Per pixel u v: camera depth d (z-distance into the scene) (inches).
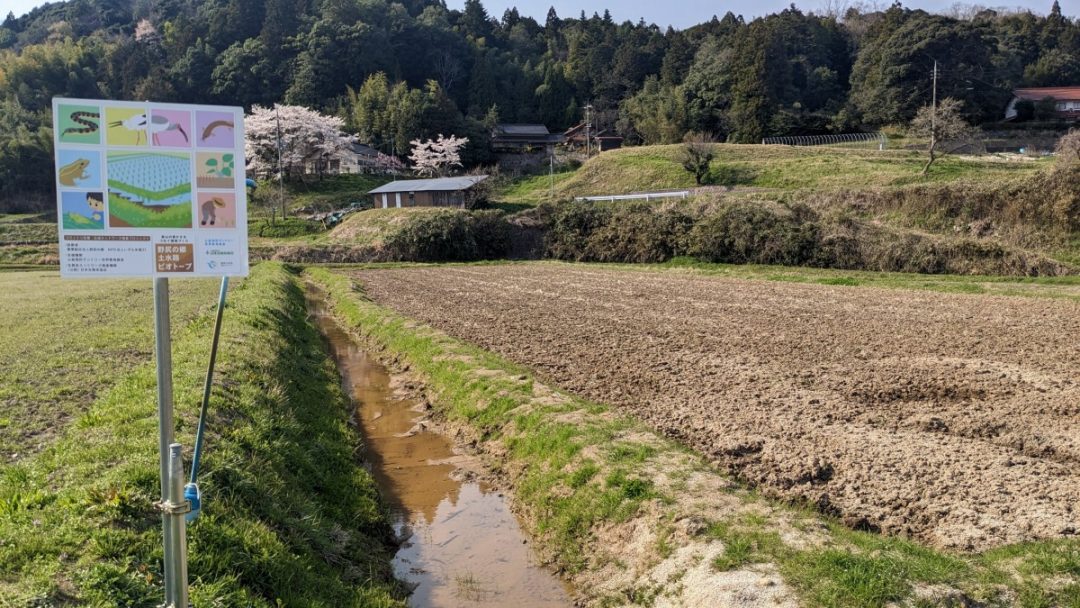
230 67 4069.9
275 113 2913.4
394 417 512.4
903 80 3107.8
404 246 1956.2
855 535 260.8
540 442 389.1
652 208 1791.3
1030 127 2866.6
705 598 234.5
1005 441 357.7
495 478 395.5
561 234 1903.3
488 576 296.2
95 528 215.9
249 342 537.0
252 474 288.5
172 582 163.9
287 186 3036.4
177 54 4303.6
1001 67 3420.3
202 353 476.1
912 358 544.7
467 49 4945.9
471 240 1957.4
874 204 1533.0
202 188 161.3
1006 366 510.3
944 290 997.8
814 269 1304.1
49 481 259.3
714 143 2869.1
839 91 3649.1
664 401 441.4
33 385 426.0
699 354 572.4
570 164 3245.6
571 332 693.9
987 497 290.4
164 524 163.0
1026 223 1328.7
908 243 1261.1
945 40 3006.9
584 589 279.4
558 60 5132.9
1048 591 219.0
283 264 1726.1
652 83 4065.0
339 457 400.2
